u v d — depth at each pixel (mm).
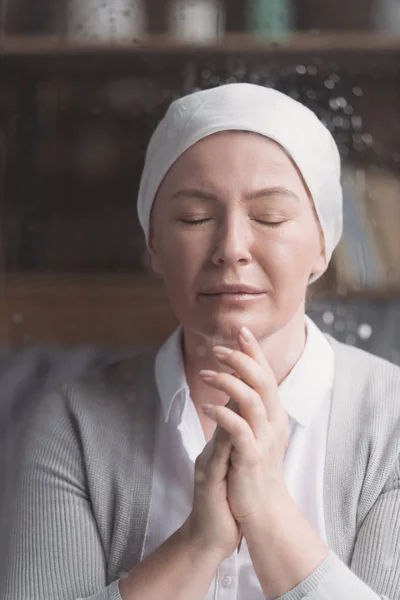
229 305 850
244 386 783
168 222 874
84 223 2146
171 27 1980
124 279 2156
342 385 954
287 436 882
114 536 905
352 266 1894
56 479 922
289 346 931
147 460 924
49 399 996
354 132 1893
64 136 2115
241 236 837
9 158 2123
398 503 872
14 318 2174
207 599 867
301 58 1910
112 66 2051
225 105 859
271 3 1936
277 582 798
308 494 893
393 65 1867
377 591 839
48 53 2023
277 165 850
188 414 927
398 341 1875
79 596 868
